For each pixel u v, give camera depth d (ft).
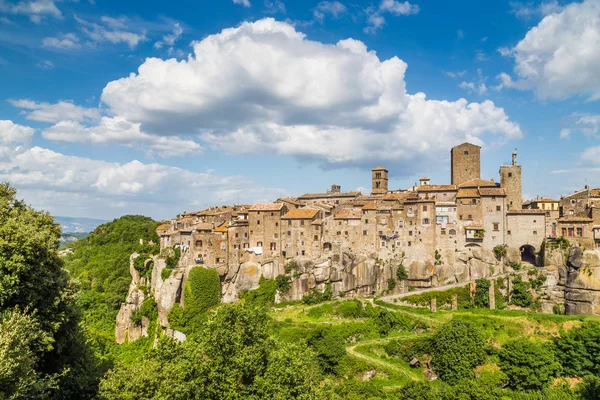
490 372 277.85
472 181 435.94
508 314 338.54
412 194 447.42
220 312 182.50
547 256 375.66
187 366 155.63
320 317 364.58
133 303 439.63
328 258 427.33
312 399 167.63
